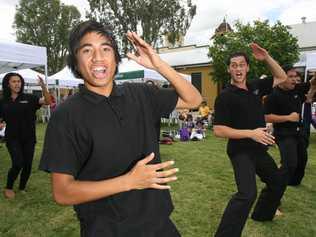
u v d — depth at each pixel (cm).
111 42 161
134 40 184
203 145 1010
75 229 391
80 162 158
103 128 157
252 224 397
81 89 164
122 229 160
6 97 486
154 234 165
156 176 146
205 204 466
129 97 171
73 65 163
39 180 589
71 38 160
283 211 439
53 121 156
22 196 503
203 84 2441
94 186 146
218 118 339
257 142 342
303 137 512
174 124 1589
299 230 383
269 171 358
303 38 2425
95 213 162
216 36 1736
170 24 3084
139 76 1208
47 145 155
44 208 456
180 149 932
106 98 162
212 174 635
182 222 405
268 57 369
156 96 181
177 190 530
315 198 491
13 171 493
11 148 491
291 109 443
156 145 174
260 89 370
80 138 155
